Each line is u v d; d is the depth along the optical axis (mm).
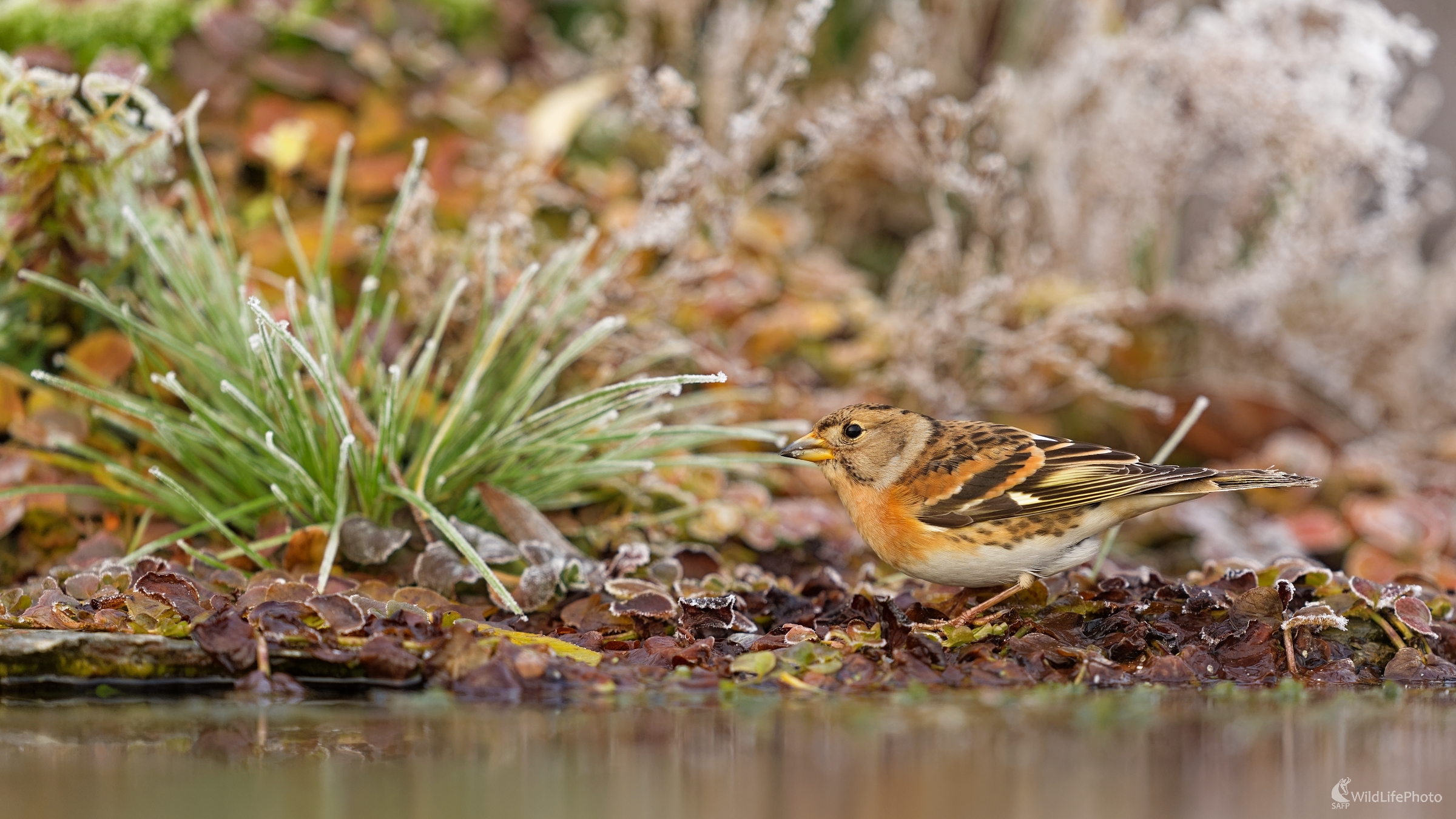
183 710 6383
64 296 9992
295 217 11906
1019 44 15977
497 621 7922
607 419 8992
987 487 8219
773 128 13688
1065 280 14328
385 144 12562
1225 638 7543
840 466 8758
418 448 9047
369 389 9711
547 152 13078
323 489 8805
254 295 8812
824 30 16000
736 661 7078
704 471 10664
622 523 9812
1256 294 13703
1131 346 13945
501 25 15406
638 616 7633
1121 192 14281
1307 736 6016
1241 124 13875
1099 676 7180
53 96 9133
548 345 10352
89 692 6672
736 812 4785
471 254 10812
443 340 10391
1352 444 14500
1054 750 5715
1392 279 15430
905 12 14406
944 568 8398
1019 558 8250
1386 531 11547
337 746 5727
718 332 12523
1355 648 7855
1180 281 15508
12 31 12000
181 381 9836
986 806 4887
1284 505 12648
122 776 5246
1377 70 13359
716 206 11367
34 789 5039
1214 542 11555
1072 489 8086
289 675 6832
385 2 14016
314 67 12633
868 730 6004
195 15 12305
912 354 12445
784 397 12148
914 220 16453
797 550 10070
